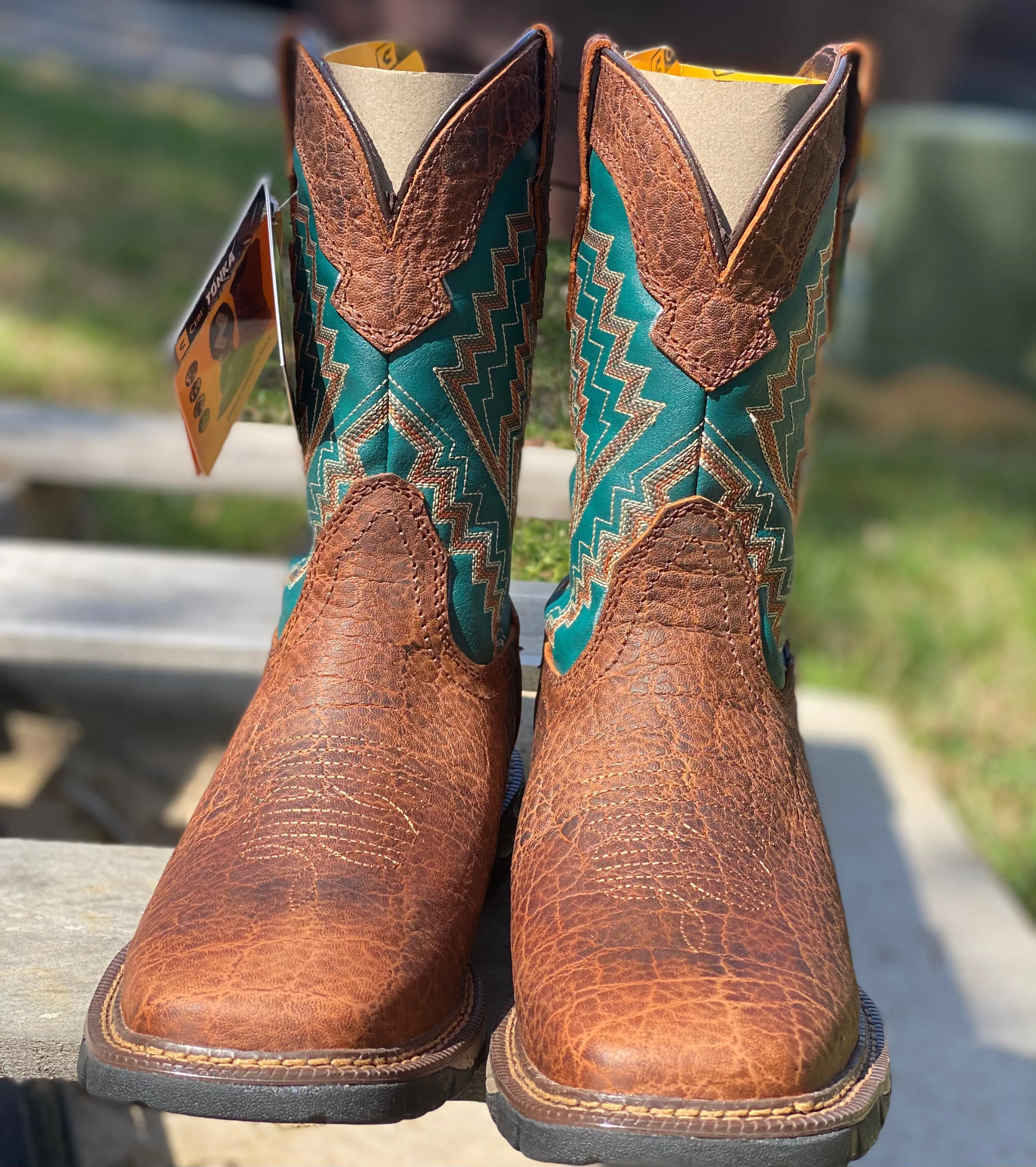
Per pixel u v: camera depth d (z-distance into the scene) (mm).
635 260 915
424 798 908
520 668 1102
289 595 1051
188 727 2332
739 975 787
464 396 966
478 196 929
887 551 3244
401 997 800
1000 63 12203
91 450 2070
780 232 881
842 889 1960
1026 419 4570
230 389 969
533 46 945
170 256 5023
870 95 1000
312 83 922
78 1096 1388
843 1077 779
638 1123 732
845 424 4363
